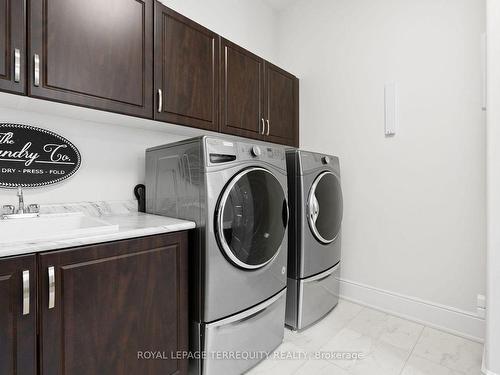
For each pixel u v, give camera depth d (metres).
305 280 1.93
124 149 1.89
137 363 1.21
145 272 1.23
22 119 1.48
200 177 1.37
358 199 2.38
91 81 1.31
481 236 1.83
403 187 2.15
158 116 1.58
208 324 1.36
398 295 2.17
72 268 1.03
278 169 1.73
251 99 2.19
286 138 2.57
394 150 2.19
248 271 1.52
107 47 1.36
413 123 2.10
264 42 2.85
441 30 1.97
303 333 1.93
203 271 1.37
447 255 1.96
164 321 1.30
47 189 1.58
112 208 1.80
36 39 1.15
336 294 2.30
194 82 1.77
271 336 1.70
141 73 1.50
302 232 1.90
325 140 2.59
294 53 2.84
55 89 1.21
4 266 0.89
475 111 1.84
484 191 1.82
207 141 1.36
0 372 0.89
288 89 2.61
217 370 1.41
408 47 2.12
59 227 1.48
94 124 1.75
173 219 1.52
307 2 2.74
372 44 2.30
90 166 1.74
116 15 1.40
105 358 1.12
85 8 1.29
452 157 1.93
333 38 2.54
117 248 1.15
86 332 1.07
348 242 2.45
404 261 2.15
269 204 1.63
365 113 2.34
